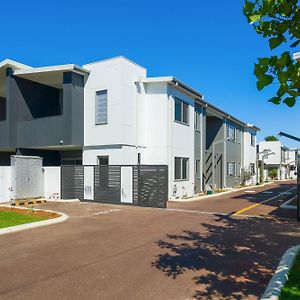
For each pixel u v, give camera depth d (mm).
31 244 8406
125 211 14461
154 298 5055
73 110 18531
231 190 27828
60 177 18375
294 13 3438
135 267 6559
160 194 15688
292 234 9766
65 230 10219
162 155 19469
